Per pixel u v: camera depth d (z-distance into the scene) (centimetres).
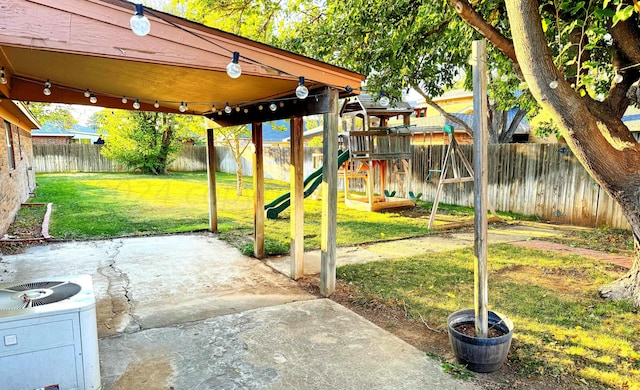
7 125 743
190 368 249
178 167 2145
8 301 187
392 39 521
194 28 251
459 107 2067
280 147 1681
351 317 331
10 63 309
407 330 307
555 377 237
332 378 237
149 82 362
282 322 320
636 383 230
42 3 202
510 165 882
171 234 659
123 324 315
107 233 655
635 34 317
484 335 245
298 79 313
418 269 468
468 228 743
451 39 532
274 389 226
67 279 222
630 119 1094
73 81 380
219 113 589
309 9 656
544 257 514
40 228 681
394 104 682
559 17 344
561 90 265
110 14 220
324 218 381
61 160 1922
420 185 1114
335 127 369
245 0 638
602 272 447
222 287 409
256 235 522
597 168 308
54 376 183
